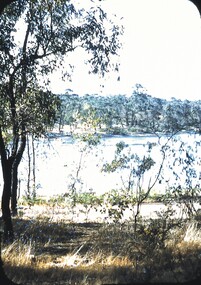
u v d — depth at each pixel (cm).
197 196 1000
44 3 1216
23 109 1157
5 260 677
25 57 1157
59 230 1103
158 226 873
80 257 796
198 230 870
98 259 741
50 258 766
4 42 1102
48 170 3528
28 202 1933
